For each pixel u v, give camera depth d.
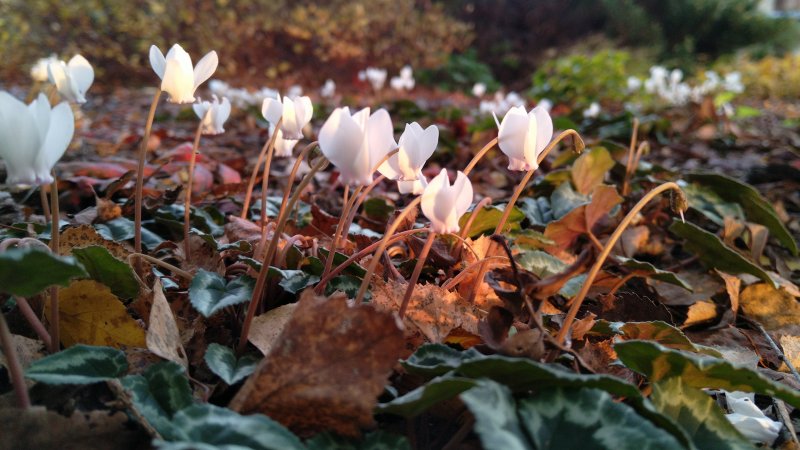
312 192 0.51
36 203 0.43
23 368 0.20
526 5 2.84
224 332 0.24
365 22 2.04
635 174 0.55
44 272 0.15
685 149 0.84
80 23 1.97
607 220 0.38
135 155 0.70
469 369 0.18
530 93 1.70
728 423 0.19
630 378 0.24
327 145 0.19
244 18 2.03
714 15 2.87
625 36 2.83
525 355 0.20
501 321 0.21
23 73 1.96
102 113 1.26
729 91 1.63
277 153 0.30
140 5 2.03
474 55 2.49
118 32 1.99
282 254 0.26
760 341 0.33
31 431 0.17
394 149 0.21
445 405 0.20
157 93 0.24
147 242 0.34
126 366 0.19
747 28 2.89
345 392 0.18
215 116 0.29
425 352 0.20
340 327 0.18
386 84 2.11
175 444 0.14
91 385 0.19
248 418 0.17
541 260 0.34
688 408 0.20
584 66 1.77
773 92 2.32
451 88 2.22
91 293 0.21
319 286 0.24
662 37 2.83
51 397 0.19
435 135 0.21
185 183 0.48
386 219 0.43
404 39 2.21
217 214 0.41
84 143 0.68
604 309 0.31
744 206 0.48
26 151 0.17
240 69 2.02
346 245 0.30
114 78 1.99
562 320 0.27
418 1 2.52
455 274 0.29
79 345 0.19
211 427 0.16
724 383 0.20
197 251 0.29
